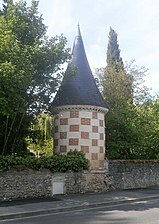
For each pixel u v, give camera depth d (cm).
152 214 1296
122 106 2911
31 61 1950
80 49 2528
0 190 1770
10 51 1825
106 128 2709
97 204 1617
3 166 1794
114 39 4072
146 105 3209
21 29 2075
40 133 2541
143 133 2733
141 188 2361
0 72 1698
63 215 1345
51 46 2069
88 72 2466
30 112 2167
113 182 2255
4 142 2130
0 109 1748
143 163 2480
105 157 2595
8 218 1304
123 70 3444
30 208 1477
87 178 2120
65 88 2381
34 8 2194
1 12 2342
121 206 1591
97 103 2358
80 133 2292
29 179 1880
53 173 1973
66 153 2244
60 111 2370
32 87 2050
